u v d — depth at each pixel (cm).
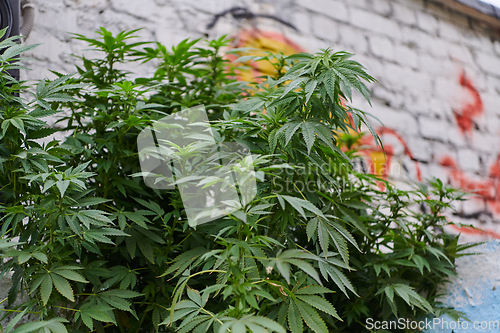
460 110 247
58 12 169
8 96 89
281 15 210
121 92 104
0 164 85
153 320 95
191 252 95
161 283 103
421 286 138
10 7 133
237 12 203
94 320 97
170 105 122
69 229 90
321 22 221
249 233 72
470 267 136
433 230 140
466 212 226
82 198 95
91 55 171
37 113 89
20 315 75
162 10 188
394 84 230
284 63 131
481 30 271
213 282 106
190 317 74
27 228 93
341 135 152
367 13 235
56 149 95
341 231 93
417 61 242
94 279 93
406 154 220
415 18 249
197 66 186
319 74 92
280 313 80
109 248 103
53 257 88
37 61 161
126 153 106
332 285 117
